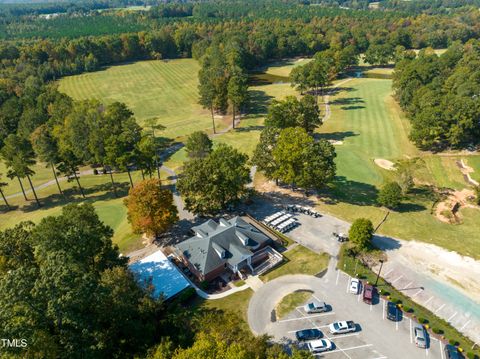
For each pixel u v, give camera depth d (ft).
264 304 186.70
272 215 257.75
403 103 444.96
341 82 603.26
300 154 258.57
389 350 161.38
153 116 509.76
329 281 200.03
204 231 227.20
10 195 352.49
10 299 122.31
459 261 214.28
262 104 518.78
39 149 334.85
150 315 165.99
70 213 196.03
